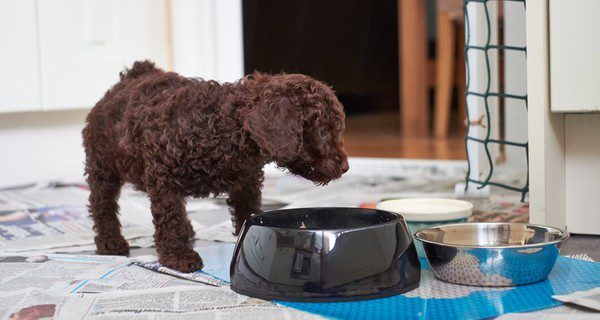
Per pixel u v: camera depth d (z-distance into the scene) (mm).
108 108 1757
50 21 2986
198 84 1599
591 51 1725
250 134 1490
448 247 1471
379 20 5602
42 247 1909
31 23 2926
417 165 3061
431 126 5137
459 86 5230
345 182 2871
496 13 2461
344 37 5121
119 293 1454
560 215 1904
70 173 3180
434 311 1308
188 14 3312
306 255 1367
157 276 1582
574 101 1753
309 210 1659
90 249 1895
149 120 1588
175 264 1610
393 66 6039
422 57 5059
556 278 1496
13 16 2869
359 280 1370
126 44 3256
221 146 1531
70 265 1686
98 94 3164
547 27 1777
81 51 3098
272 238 1401
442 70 4551
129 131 1629
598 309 1283
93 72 3139
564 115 1924
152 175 1597
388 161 3111
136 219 2246
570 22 1738
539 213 1802
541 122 1782
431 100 6094
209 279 1534
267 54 4180
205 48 3320
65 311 1348
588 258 1652
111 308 1357
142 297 1424
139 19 3299
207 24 3305
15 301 1418
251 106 1474
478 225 1654
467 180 2340
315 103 1433
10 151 2977
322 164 1463
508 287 1447
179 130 1534
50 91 3002
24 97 2920
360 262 1372
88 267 1664
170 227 1624
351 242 1373
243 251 1444
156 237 1652
